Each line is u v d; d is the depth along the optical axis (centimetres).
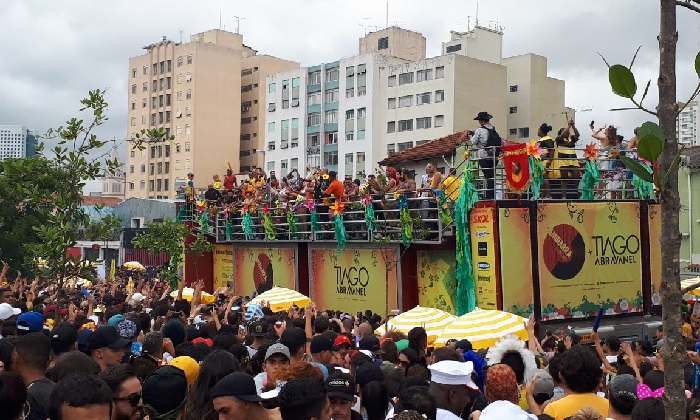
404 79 6894
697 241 3197
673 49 357
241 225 3022
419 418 512
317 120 7600
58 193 1252
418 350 1037
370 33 8062
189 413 555
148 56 9600
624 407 618
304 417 484
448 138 2803
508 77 7481
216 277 3397
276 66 9550
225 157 9231
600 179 2027
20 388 490
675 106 355
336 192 2430
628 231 2091
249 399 502
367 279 2383
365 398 700
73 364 645
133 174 9762
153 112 9544
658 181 347
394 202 2177
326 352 865
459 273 1984
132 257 5506
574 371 652
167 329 960
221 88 9225
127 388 579
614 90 356
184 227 3100
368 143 7081
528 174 1859
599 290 2027
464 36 7531
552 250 1953
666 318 354
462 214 1970
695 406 573
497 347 822
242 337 1241
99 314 1500
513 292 1886
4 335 1007
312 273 2664
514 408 538
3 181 1475
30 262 1371
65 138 1238
